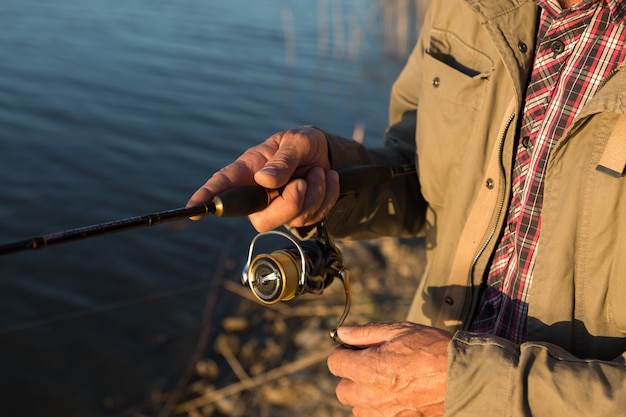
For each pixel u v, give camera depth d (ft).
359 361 4.23
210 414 12.31
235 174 4.79
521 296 4.67
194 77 30.99
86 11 39.70
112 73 30.30
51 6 39.75
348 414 11.64
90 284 16.81
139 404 13.08
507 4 4.71
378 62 34.91
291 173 4.83
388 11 40.24
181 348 14.46
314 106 29.09
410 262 16.89
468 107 5.13
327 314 14.78
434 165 5.40
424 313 5.54
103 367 14.08
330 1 47.75
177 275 17.30
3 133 23.79
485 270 5.07
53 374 13.93
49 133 24.12
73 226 19.40
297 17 42.75
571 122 4.40
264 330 14.56
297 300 15.38
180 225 19.25
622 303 4.01
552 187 4.37
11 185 20.80
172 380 13.60
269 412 11.91
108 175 21.97
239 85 30.55
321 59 34.88
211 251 18.28
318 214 5.12
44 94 27.25
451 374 3.80
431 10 5.62
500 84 4.94
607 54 4.31
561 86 4.48
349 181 5.30
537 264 4.40
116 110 26.61
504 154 4.78
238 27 39.63
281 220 4.82
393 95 6.47
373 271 16.49
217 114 27.32
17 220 19.34
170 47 34.78
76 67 30.50
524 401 3.63
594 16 4.35
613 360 3.92
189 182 22.25
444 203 5.52
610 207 4.06
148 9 41.73
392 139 6.31
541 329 4.35
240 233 19.10
